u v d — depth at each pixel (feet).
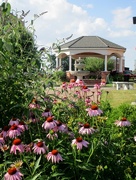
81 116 11.66
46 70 11.62
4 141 8.32
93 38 91.30
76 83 14.88
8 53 10.09
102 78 82.53
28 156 7.92
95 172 8.20
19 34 10.87
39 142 7.84
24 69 10.94
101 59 114.21
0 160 8.68
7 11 10.69
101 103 16.43
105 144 9.23
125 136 10.38
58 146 8.73
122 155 9.37
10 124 8.85
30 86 10.48
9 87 10.24
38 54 11.38
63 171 7.93
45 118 9.79
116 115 14.24
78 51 86.63
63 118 10.89
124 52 94.94
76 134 9.39
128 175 8.68
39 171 7.59
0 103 10.12
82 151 8.80
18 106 9.70
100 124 10.38
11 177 6.58
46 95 10.82
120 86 57.41
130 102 32.48
